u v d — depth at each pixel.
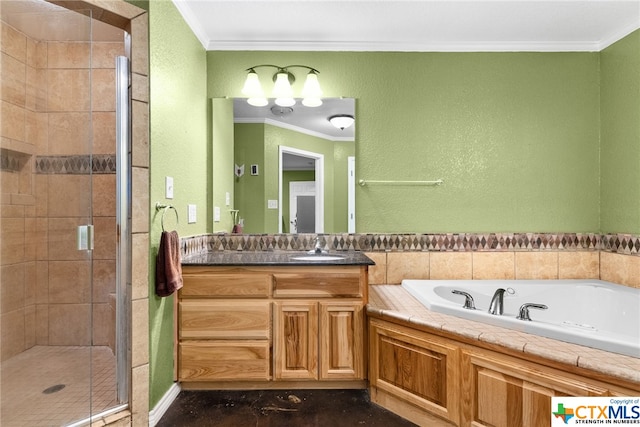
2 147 1.65
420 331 1.62
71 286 1.70
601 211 2.40
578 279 2.38
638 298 1.93
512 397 1.34
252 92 2.33
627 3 1.97
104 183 2.30
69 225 1.72
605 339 1.26
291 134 2.44
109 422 1.52
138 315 1.62
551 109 2.42
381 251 2.42
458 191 2.43
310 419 1.70
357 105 2.42
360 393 1.92
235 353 1.89
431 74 2.41
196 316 1.89
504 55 2.42
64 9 1.61
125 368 1.62
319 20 2.15
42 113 1.73
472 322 1.58
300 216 2.44
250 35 2.33
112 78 2.30
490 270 2.40
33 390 1.61
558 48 2.40
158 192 1.73
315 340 1.90
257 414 1.74
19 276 1.64
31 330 1.66
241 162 2.42
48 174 1.71
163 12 1.78
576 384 1.20
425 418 1.63
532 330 1.43
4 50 1.64
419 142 2.42
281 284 1.89
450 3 1.99
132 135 1.62
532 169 2.42
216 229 2.40
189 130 2.10
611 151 2.32
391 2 1.98
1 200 1.62
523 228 2.42
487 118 2.42
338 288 1.89
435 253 2.40
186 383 1.96
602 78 2.38
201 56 2.30
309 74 2.32
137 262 1.62
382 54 2.42
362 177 2.43
